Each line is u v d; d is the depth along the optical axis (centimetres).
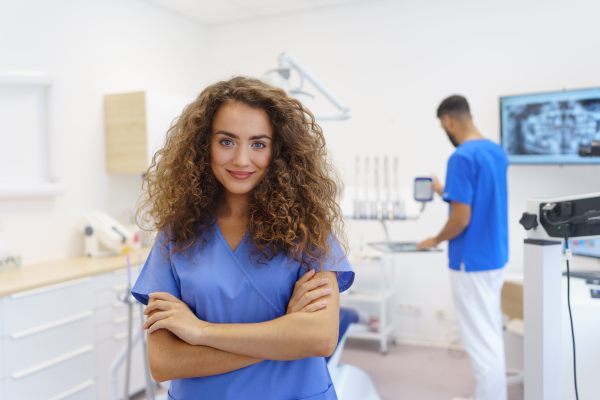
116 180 312
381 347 322
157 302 90
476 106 317
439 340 337
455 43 321
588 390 178
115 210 312
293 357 84
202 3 347
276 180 95
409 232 341
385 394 257
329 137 359
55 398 213
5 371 193
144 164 288
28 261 257
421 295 341
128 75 323
